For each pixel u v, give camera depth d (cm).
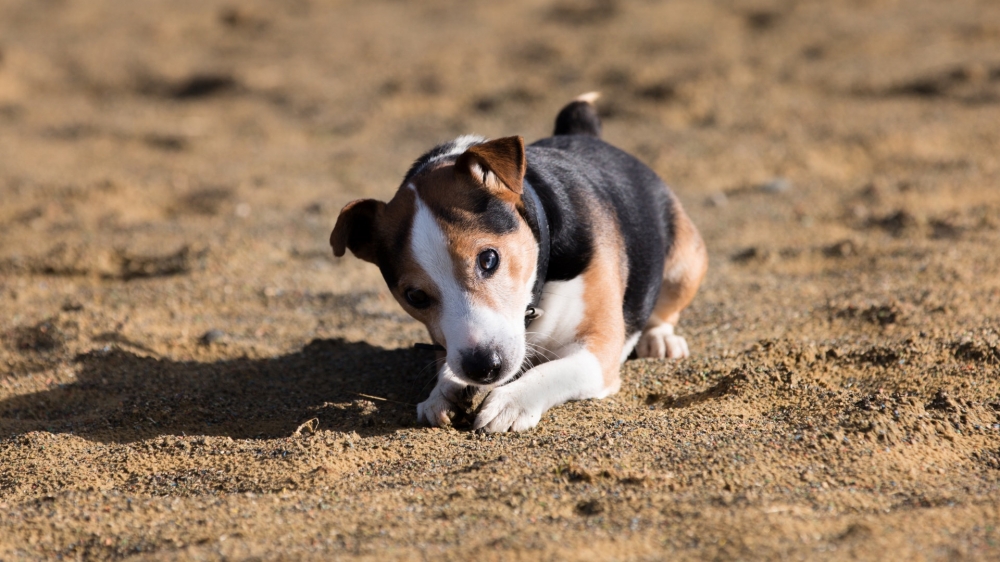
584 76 2103
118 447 704
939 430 643
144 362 884
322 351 912
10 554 537
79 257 1236
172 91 2303
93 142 1945
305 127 1992
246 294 1115
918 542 472
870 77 1938
